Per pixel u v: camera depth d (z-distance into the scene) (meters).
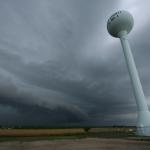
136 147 27.42
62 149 27.20
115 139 40.06
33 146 31.22
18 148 29.33
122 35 66.31
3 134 58.28
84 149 26.66
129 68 59.19
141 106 53.31
